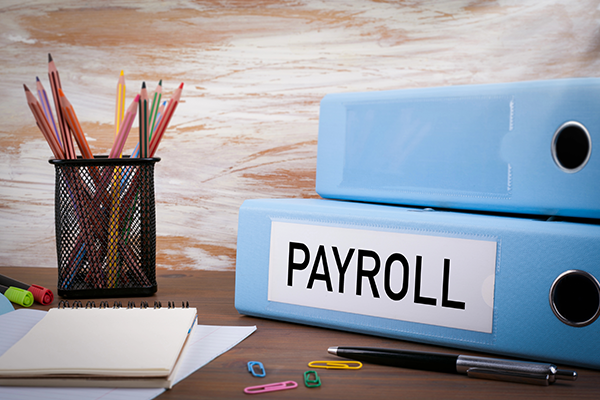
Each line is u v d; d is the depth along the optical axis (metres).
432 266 0.42
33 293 0.55
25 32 0.76
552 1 0.69
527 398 0.33
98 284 0.58
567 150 0.41
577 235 0.37
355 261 0.45
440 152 0.47
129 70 0.76
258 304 0.50
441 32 0.72
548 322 0.38
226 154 0.76
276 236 0.49
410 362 0.39
